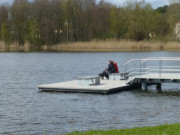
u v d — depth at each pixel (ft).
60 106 85.15
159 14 451.53
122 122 68.13
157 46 348.59
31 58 278.46
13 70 184.14
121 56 280.51
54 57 285.84
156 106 84.12
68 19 474.90
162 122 67.51
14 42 457.68
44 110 81.15
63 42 443.73
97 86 105.19
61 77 151.12
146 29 412.36
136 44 353.72
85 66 204.23
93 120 70.33
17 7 480.64
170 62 235.40
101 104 86.84
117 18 458.91
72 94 100.83
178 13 364.17
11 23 478.59
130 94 101.50
